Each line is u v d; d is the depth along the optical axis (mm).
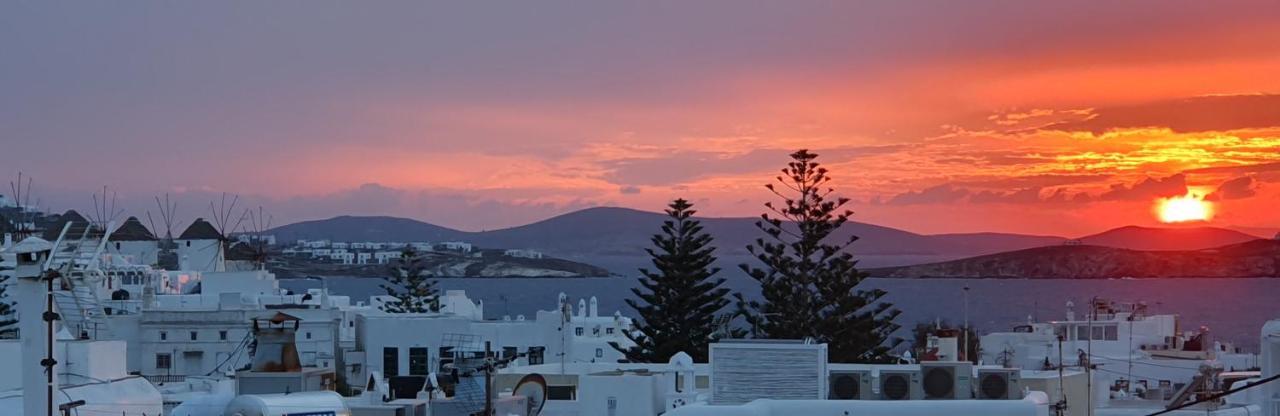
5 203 118562
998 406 40250
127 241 137750
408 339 89812
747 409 40094
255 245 154500
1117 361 91938
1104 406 65375
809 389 44688
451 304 141750
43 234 104000
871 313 99938
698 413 40094
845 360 98875
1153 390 75500
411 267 152000
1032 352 98188
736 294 104188
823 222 101750
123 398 56312
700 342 102375
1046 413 40594
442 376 57469
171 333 88562
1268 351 45219
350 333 91750
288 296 105500
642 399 58125
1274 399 44938
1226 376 64625
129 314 91625
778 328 100312
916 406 40344
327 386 52750
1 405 51219
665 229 104312
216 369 86562
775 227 102625
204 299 100875
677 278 103062
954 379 44531
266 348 52281
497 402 54094
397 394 56562
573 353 94688
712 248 104188
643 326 110375
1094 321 105062
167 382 80750
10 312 97125
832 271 101375
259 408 39875
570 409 59031
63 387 54656
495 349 93062
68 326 57969
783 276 101750
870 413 40312
